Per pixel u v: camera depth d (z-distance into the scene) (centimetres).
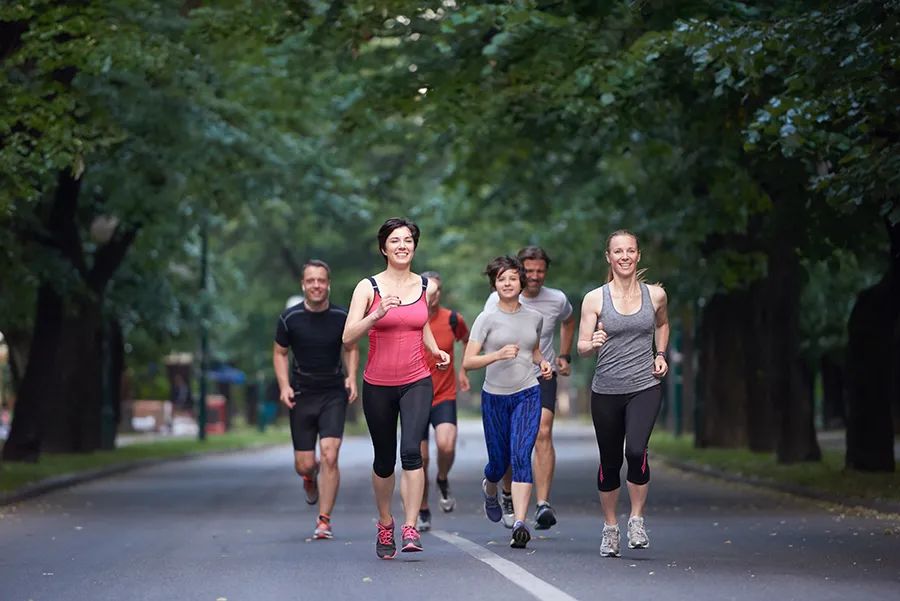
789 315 6575
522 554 2930
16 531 3912
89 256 9281
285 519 4322
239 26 5359
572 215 9588
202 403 12644
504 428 3108
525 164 7756
